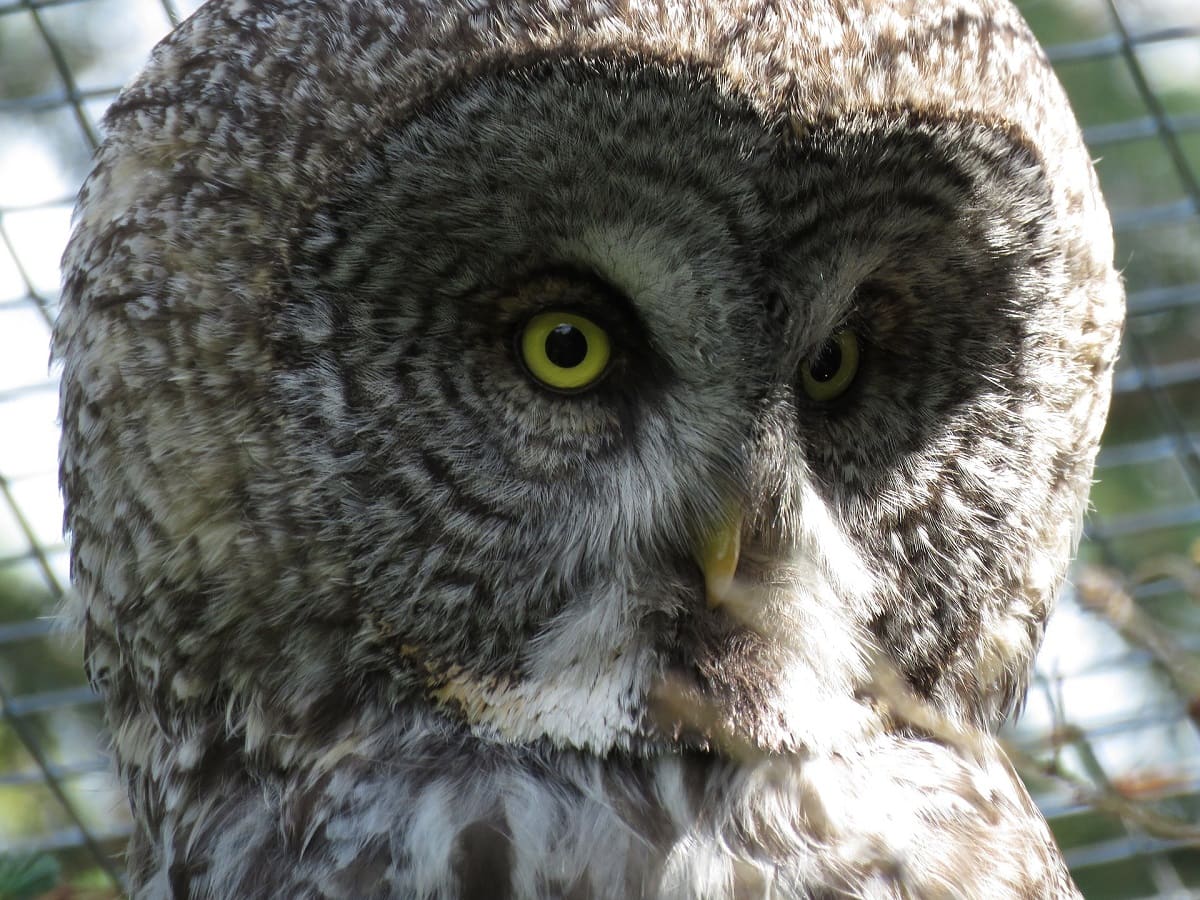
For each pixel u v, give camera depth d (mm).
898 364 2275
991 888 2260
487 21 2248
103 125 2291
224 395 2254
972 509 2281
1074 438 2297
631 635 2264
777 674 2268
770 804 2260
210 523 2258
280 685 2262
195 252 2258
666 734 2262
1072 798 2322
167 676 2270
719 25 2244
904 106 2248
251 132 2258
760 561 2268
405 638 2260
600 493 2262
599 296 2260
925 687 2287
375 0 2258
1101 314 2301
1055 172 2279
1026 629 2299
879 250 2260
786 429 2266
